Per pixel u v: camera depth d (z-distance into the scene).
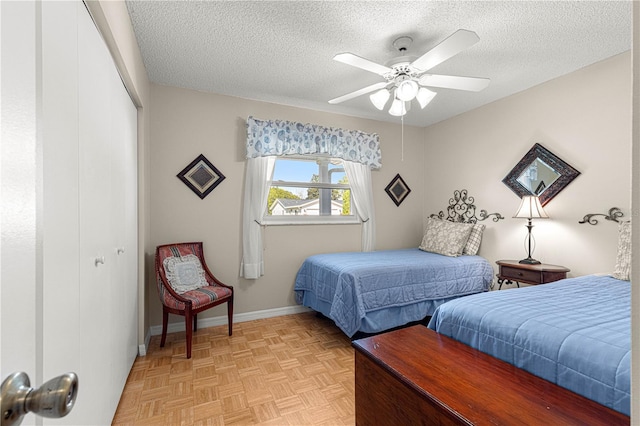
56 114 0.94
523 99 3.22
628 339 1.16
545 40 2.31
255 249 3.36
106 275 1.50
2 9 0.44
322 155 3.75
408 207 4.43
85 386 1.18
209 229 3.24
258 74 2.85
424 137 4.54
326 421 1.72
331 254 3.61
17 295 0.46
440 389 1.18
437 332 1.75
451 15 2.02
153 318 2.95
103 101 1.47
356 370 1.58
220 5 1.92
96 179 1.35
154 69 2.74
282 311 3.55
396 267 2.87
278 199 3.67
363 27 2.14
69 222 1.03
